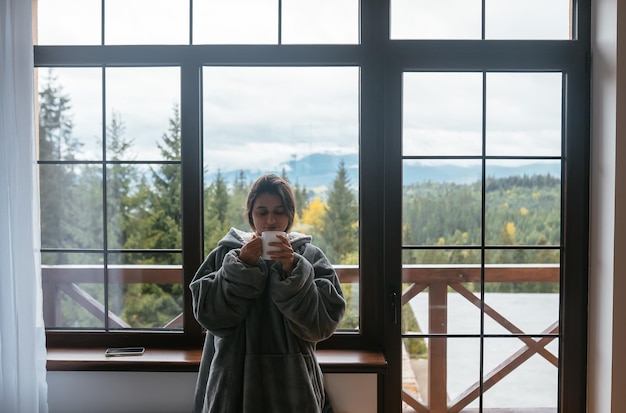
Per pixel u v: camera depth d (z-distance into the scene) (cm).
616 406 172
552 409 193
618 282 171
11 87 166
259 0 190
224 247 154
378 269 190
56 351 188
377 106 187
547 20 189
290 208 146
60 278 196
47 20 191
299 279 136
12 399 170
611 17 172
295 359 142
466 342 192
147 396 179
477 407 193
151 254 196
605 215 176
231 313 139
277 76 191
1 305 169
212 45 187
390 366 189
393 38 188
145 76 192
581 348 188
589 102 186
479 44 185
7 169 167
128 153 193
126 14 191
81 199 195
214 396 142
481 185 189
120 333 193
